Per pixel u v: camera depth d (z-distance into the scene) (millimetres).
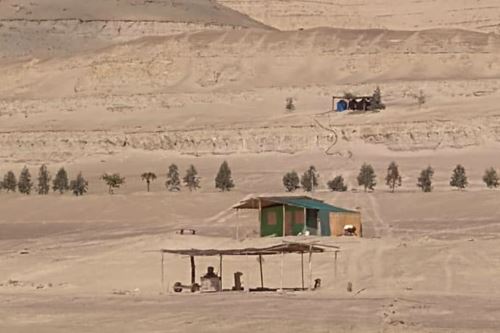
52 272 158375
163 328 93438
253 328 92688
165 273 154375
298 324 94625
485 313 103875
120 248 175625
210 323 95875
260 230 199375
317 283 139375
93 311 107938
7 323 98312
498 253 157250
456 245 165375
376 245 168625
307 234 190500
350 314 102750
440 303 113000
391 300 116125
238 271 154375
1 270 161500
